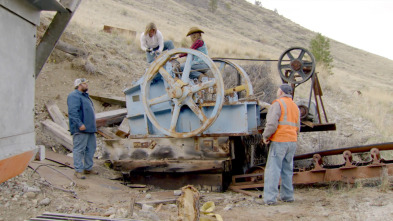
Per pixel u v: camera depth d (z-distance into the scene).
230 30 72.81
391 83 40.97
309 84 15.64
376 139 10.55
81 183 6.27
